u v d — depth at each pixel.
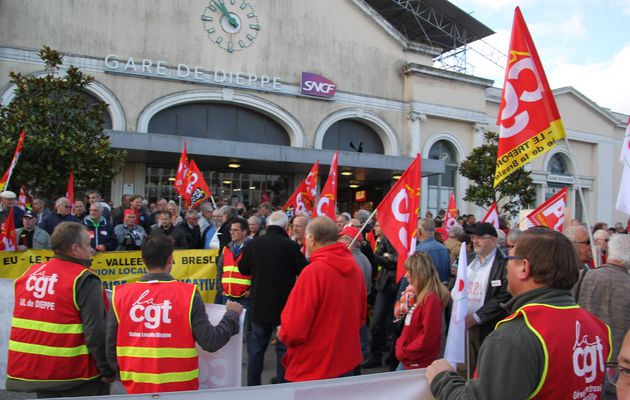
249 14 17.39
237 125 17.75
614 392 3.16
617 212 26.56
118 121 15.44
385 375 2.58
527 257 2.14
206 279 7.21
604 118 26.08
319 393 2.49
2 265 6.09
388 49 20.14
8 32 14.16
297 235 6.27
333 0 19.00
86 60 15.06
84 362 3.33
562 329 1.97
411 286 4.66
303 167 17.91
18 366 3.28
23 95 10.43
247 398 2.41
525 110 4.43
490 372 1.94
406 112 20.36
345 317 3.64
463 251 3.64
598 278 3.97
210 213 10.30
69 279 3.30
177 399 2.31
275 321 5.08
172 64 16.20
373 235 8.48
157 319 3.00
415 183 4.85
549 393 1.92
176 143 14.47
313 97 18.39
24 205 9.81
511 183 17.31
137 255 6.81
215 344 3.08
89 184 10.98
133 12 15.73
